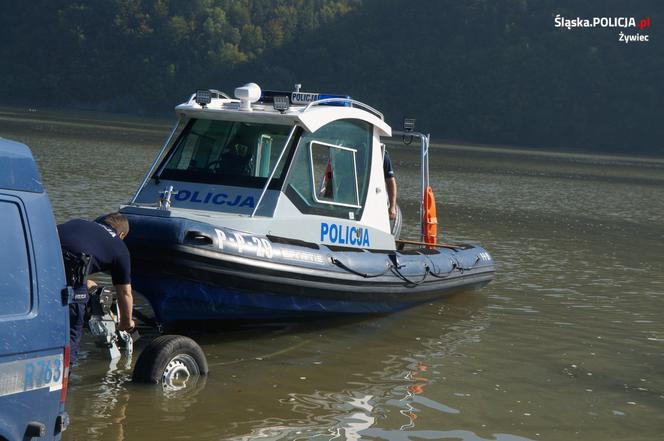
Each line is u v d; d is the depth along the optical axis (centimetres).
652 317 1120
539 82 15762
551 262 1565
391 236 1055
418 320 1020
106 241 651
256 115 927
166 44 18950
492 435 634
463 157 7144
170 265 794
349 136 991
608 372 840
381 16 19325
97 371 715
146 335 855
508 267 1467
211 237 804
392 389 734
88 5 19350
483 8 18250
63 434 569
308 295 894
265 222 877
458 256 1158
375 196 1024
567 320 1070
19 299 429
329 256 909
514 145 15025
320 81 18562
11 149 437
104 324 711
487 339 947
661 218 2673
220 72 18750
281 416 639
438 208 2408
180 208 902
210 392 682
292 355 823
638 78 15625
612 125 15075
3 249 425
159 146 4934
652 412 719
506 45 17100
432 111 16438
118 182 2383
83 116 11619
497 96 15850
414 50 17938
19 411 427
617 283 1378
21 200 436
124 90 18462
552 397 743
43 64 18500
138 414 618
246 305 860
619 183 4709
